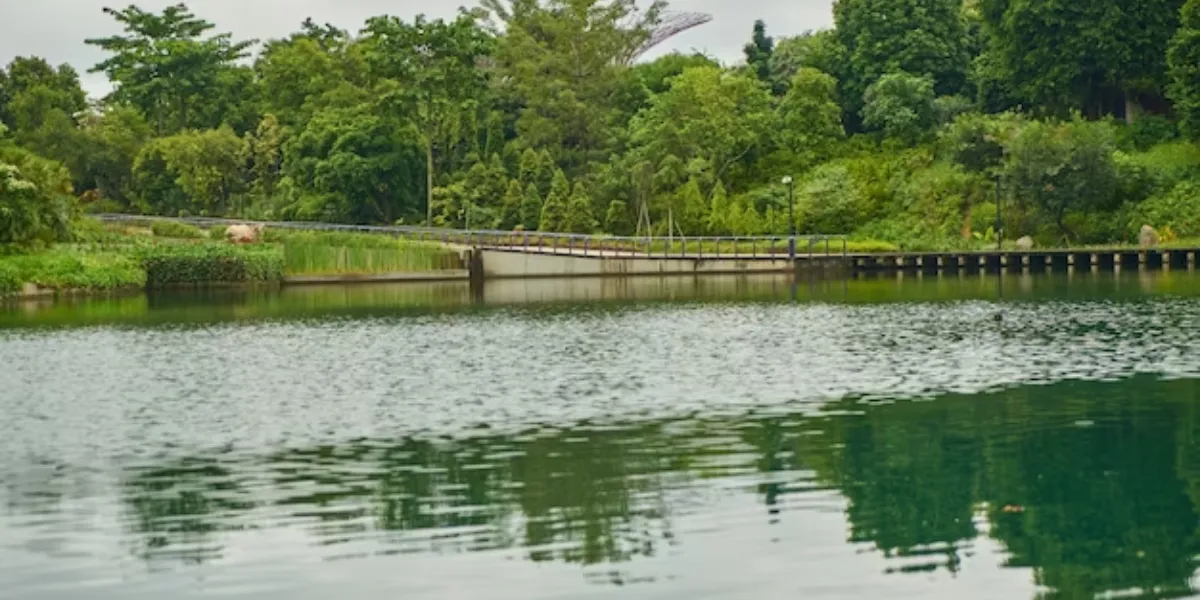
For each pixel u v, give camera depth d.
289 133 130.62
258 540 22.59
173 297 81.00
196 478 26.97
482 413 33.88
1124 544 21.97
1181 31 108.44
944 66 131.50
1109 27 114.50
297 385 39.34
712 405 34.59
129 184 138.38
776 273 95.19
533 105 130.88
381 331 56.06
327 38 147.50
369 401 36.09
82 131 136.88
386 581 20.44
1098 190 103.62
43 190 88.56
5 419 33.84
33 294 80.50
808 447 29.19
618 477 26.52
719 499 24.77
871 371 40.44
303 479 26.73
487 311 66.81
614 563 21.06
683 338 51.00
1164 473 26.58
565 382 39.16
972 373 39.62
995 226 105.38
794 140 122.81
